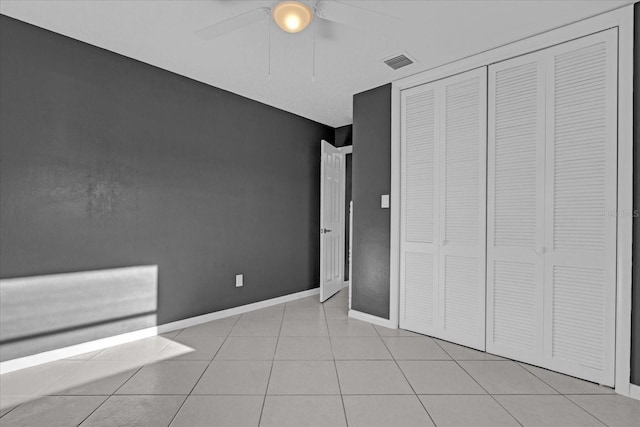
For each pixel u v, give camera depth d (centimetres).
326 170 438
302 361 250
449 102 292
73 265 255
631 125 204
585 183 223
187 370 233
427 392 207
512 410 188
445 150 294
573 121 228
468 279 278
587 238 221
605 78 215
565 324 229
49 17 228
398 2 207
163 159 307
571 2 205
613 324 210
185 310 322
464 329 280
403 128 323
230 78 326
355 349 272
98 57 268
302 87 345
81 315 259
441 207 296
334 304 411
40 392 203
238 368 237
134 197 288
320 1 180
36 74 239
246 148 377
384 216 332
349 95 366
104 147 271
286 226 423
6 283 227
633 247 203
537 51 245
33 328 237
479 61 271
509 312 255
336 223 477
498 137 263
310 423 176
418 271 311
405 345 281
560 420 179
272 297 406
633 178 204
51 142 245
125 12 221
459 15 220
